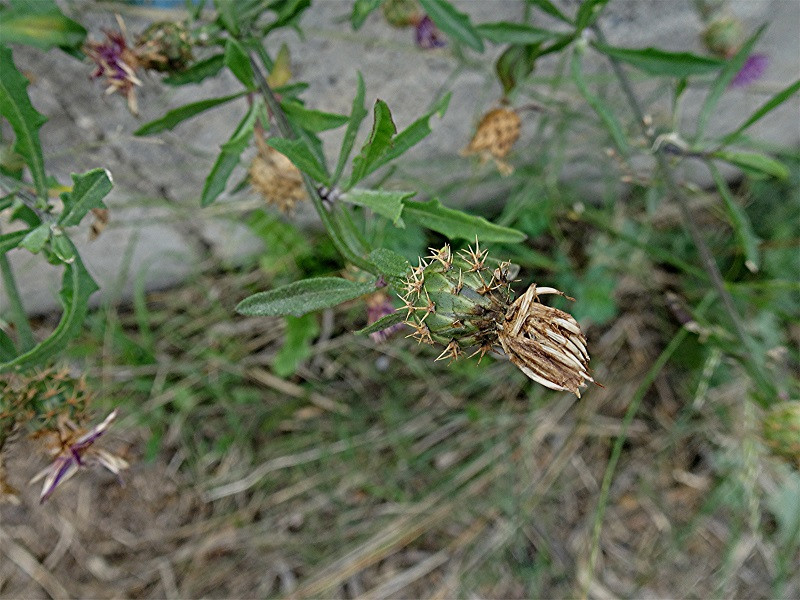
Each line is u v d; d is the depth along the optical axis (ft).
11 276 0.35
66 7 0.37
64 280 0.31
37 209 0.33
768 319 0.59
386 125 0.26
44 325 0.58
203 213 0.54
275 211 0.56
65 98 0.43
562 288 0.60
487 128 0.43
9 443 0.34
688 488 0.63
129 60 0.35
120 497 0.60
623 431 0.51
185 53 0.35
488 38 0.39
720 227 0.62
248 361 0.61
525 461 0.62
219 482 0.60
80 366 0.58
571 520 0.63
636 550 0.63
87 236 0.52
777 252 0.60
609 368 0.64
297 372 0.61
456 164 0.55
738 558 0.62
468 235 0.30
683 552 0.63
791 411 0.42
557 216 0.61
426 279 0.27
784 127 0.57
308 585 0.60
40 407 0.34
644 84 0.52
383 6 0.42
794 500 0.61
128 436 0.59
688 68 0.39
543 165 0.56
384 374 0.62
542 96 0.51
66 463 0.34
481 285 0.27
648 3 0.46
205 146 0.48
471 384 0.62
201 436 0.61
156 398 0.58
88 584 0.59
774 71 0.51
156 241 0.56
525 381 0.62
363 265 0.30
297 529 0.61
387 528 0.61
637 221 0.61
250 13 0.36
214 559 0.60
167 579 0.60
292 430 0.62
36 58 0.40
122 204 0.50
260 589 0.60
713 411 0.62
